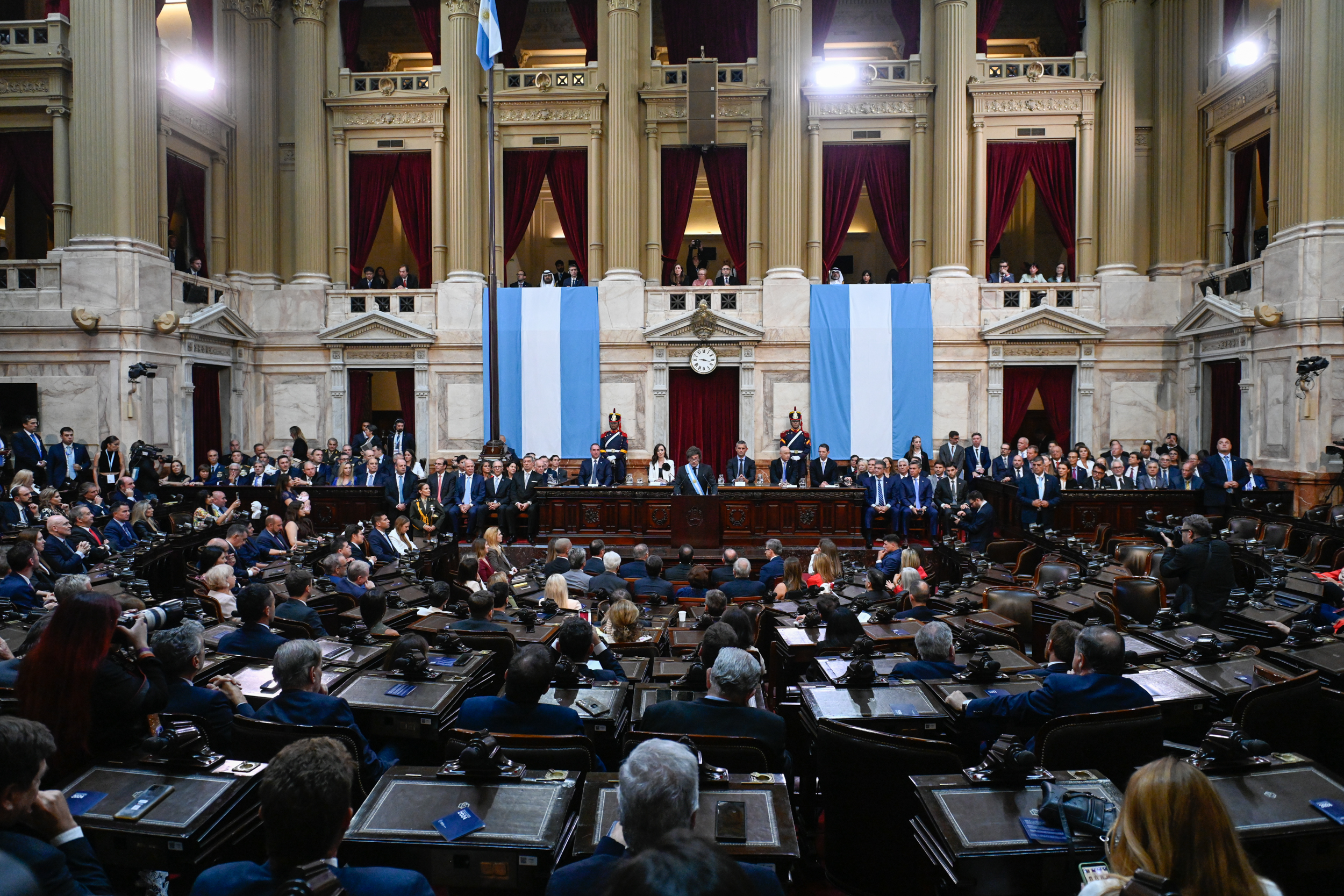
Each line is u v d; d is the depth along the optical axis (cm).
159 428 1583
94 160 1519
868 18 2144
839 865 381
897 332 1803
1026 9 2119
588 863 246
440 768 325
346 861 287
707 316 1816
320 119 1931
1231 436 1650
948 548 1124
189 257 1820
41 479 1362
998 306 1844
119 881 310
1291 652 506
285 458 1519
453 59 1912
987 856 273
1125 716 364
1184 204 1834
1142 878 187
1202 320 1689
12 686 410
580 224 1959
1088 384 1820
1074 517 1373
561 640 488
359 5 1984
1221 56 1722
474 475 1455
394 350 1900
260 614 510
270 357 1920
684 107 1902
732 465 1536
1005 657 506
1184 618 613
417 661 448
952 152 1838
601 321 1869
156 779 312
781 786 317
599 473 1490
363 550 1019
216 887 217
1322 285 1415
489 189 1634
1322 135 1425
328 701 380
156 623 423
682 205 1939
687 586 869
